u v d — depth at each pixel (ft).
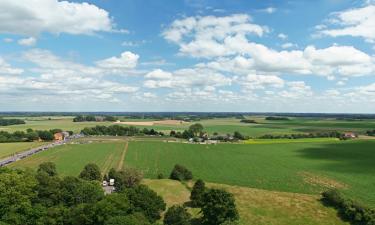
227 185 421.18
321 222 313.94
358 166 587.68
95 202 275.18
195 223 308.40
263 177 497.87
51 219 257.14
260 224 306.96
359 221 313.73
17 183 271.28
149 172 520.42
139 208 292.61
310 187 440.04
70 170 517.55
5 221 243.19
